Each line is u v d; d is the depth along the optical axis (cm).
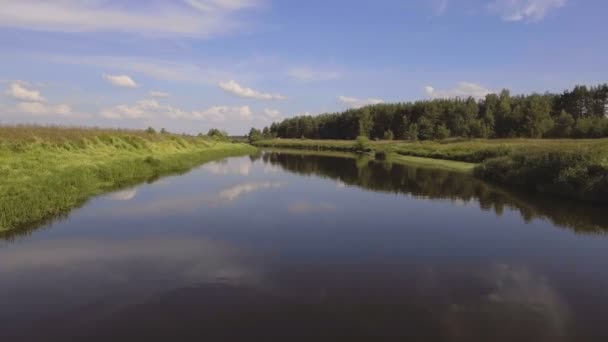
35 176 1645
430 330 719
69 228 1323
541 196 2034
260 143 10950
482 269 1028
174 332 701
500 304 827
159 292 865
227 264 1042
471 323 747
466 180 2750
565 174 2012
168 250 1143
